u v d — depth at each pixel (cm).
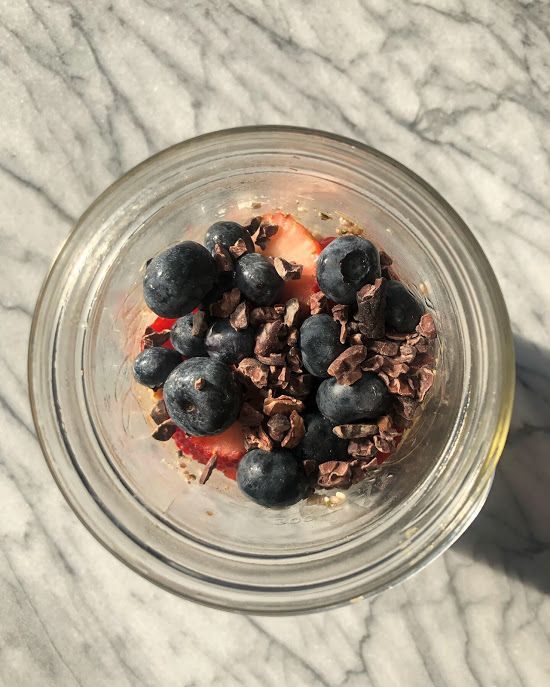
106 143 28
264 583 22
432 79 28
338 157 22
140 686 27
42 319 23
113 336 24
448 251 22
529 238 27
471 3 28
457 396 22
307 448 21
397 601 27
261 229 22
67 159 28
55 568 28
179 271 21
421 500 22
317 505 23
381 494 23
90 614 28
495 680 27
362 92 28
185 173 23
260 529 23
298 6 28
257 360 21
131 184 23
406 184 22
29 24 29
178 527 23
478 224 27
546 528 27
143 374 22
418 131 28
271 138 22
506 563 27
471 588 27
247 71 28
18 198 28
